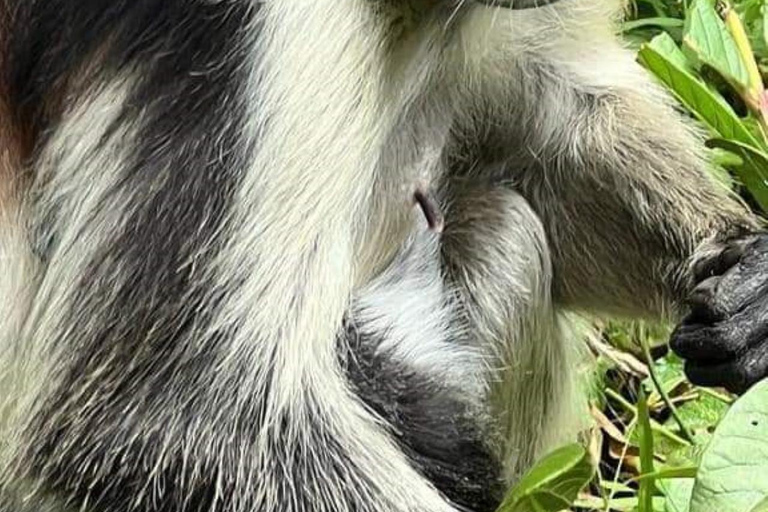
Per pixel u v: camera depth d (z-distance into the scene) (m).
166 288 1.31
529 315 1.43
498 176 1.46
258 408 1.32
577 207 1.46
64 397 1.33
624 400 1.53
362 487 1.33
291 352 1.32
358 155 1.34
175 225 1.31
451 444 1.35
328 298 1.33
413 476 1.33
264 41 1.31
